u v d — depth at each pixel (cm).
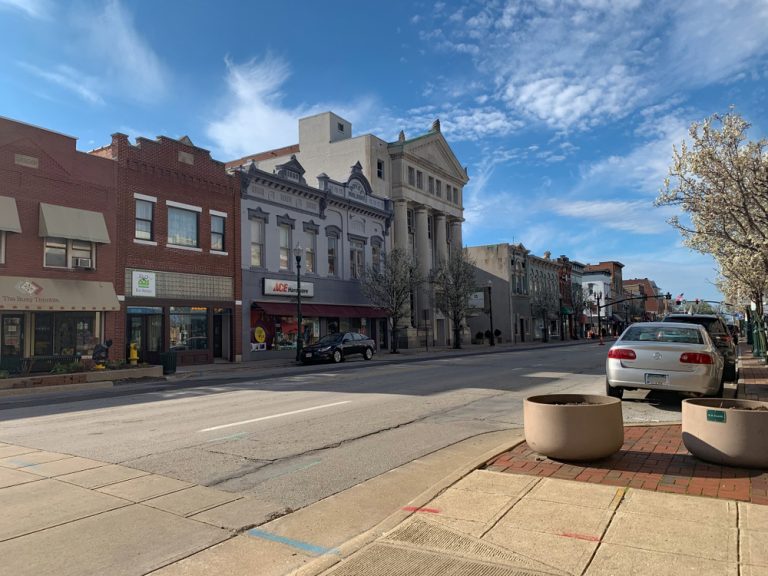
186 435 891
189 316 2692
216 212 2839
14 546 460
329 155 4475
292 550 456
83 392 1739
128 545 463
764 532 438
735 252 1396
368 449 793
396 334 3747
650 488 554
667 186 1184
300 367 2569
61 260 2195
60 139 2203
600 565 397
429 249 5031
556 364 2286
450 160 5362
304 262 3425
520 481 588
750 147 1088
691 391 1023
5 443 852
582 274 9094
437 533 462
